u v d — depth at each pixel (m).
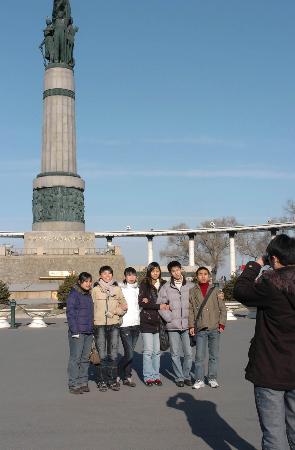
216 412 9.28
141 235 85.06
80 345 11.27
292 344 5.12
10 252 53.31
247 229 80.06
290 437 5.27
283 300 5.11
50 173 53.03
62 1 54.53
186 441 7.54
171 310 11.91
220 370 13.80
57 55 54.38
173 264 12.09
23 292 43.78
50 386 11.95
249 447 7.25
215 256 102.69
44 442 7.55
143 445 7.36
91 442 7.53
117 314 11.72
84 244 53.62
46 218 53.28
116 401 10.31
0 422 8.76
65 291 40.00
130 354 12.11
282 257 5.26
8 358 16.38
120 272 53.59
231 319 31.58
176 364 11.88
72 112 54.22
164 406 9.80
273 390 5.11
